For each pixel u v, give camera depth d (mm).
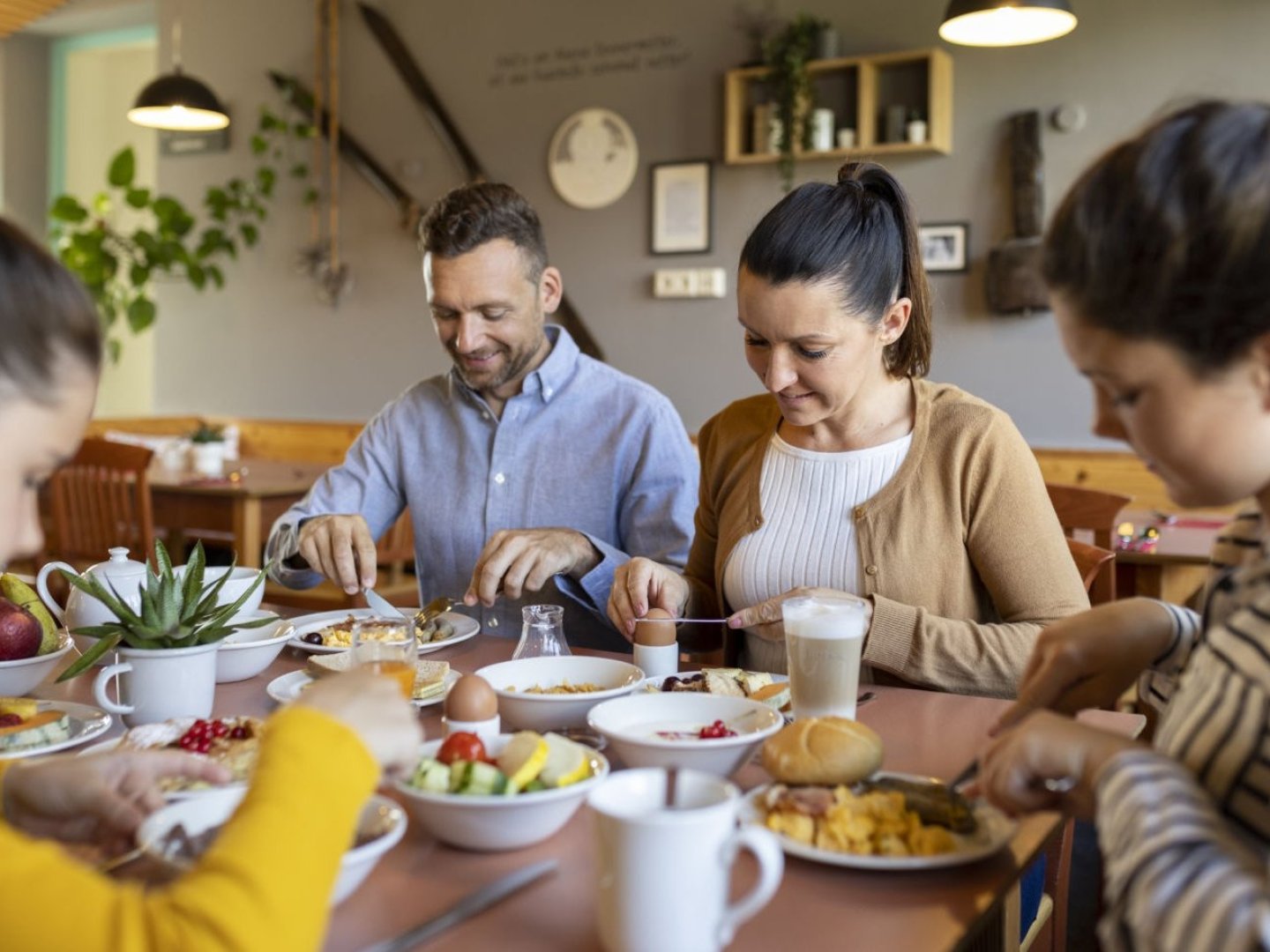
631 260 5328
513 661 1391
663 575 1610
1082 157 4398
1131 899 727
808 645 1215
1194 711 816
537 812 927
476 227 2043
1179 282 734
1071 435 4492
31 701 1265
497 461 2215
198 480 4293
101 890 675
